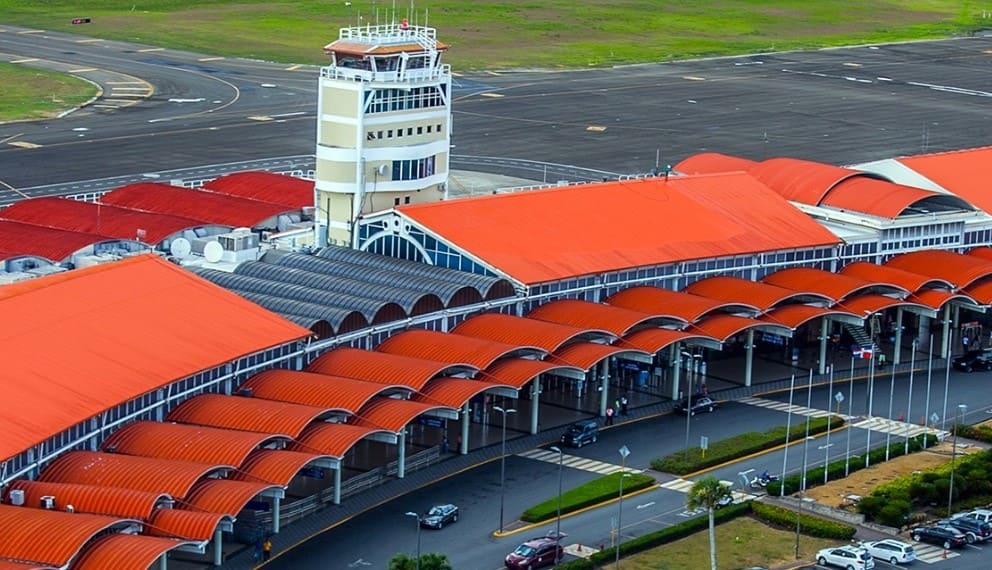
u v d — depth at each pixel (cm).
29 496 16650
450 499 19538
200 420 19100
